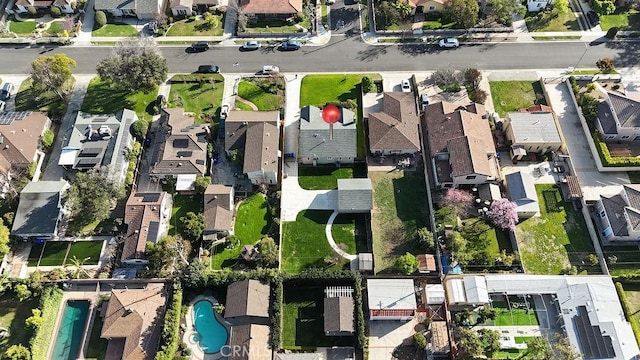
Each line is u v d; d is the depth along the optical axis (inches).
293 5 5083.7
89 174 3836.1
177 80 4697.3
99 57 4916.3
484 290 3393.2
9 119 4227.4
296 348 3284.9
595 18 5007.4
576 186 3860.7
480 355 3137.3
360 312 3321.9
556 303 3430.1
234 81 4699.8
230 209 3860.7
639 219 3518.7
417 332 3363.7
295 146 4284.0
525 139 4045.3
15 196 3924.7
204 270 3565.5
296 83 4687.5
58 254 3750.0
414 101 4370.1
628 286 3499.0
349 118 4271.7
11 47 5014.8
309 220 3878.0
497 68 4729.3
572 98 4461.1
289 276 3474.4
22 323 3447.3
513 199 3821.4
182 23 5167.3
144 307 3398.1
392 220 3816.4
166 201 3934.5
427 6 5064.0
